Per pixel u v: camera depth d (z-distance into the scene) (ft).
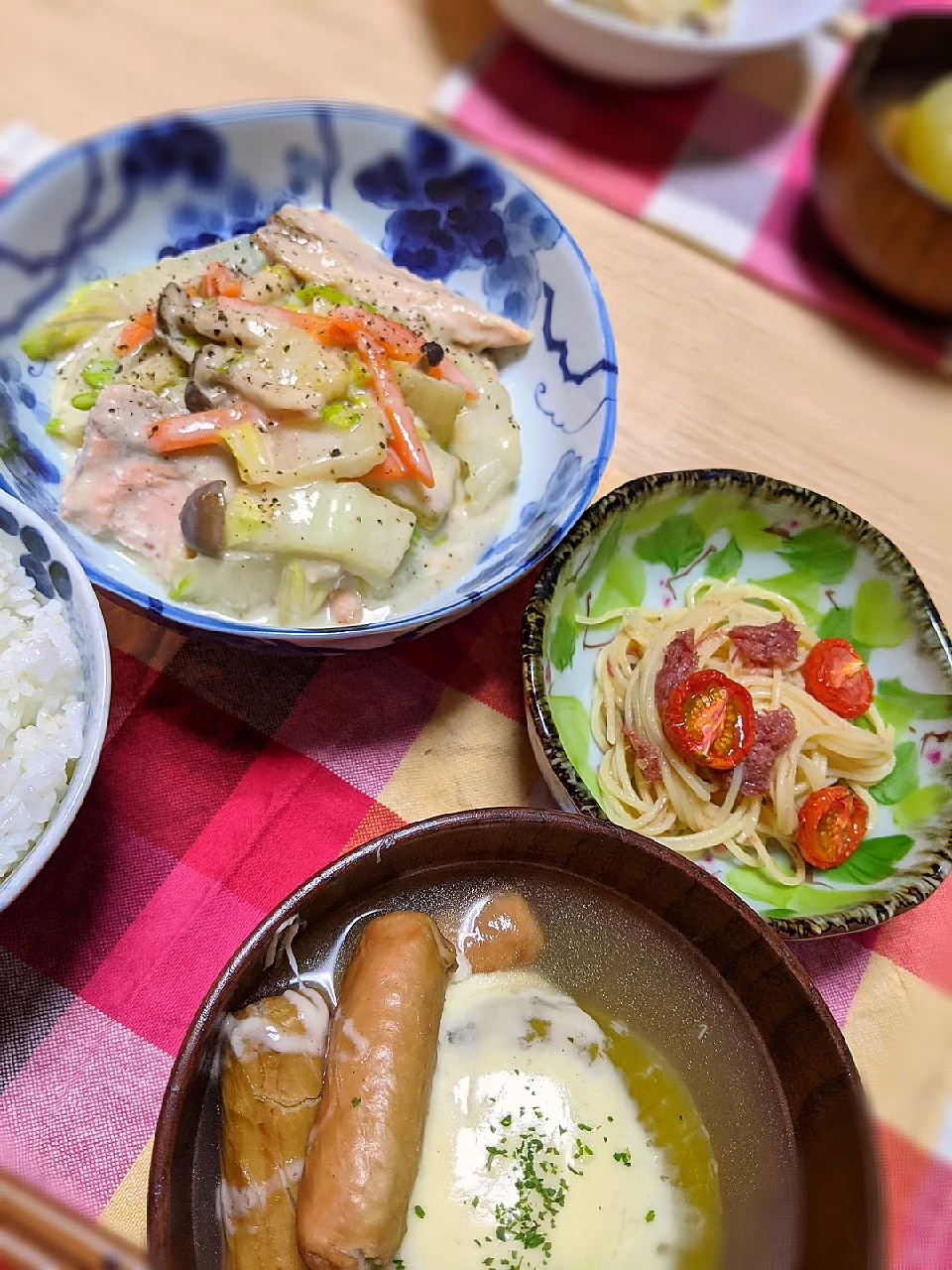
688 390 1.26
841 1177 0.65
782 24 1.44
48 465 1.03
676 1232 0.74
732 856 0.98
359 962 0.74
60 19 1.35
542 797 1.00
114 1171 0.79
